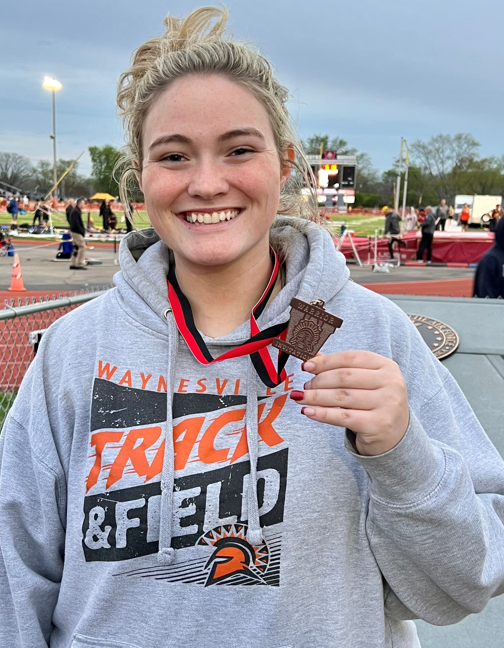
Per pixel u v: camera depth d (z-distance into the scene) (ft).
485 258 15.17
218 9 3.94
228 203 3.59
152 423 3.72
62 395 3.99
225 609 3.51
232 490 3.54
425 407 3.84
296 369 3.78
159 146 3.60
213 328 4.08
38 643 4.00
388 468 3.13
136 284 4.09
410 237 57.77
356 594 3.66
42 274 46.09
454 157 191.01
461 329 10.39
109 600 3.64
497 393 8.96
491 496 3.78
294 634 3.49
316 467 3.59
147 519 3.60
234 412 3.70
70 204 49.39
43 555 4.16
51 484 3.96
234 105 3.51
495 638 6.31
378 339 3.89
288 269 4.21
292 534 3.49
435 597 3.70
